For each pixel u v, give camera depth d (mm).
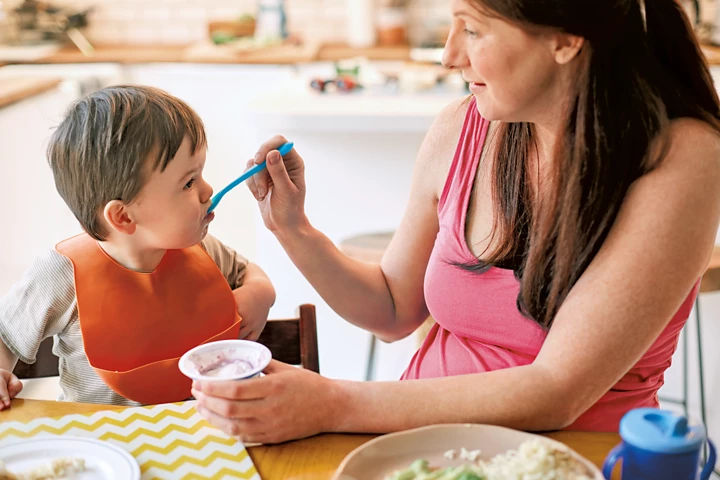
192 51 3883
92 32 4297
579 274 1020
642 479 814
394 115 2396
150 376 1269
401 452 907
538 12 926
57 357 1363
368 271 1398
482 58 989
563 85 1001
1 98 3191
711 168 995
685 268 993
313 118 2416
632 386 1149
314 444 967
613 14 944
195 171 1279
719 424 2436
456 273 1212
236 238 3938
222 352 1021
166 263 1364
